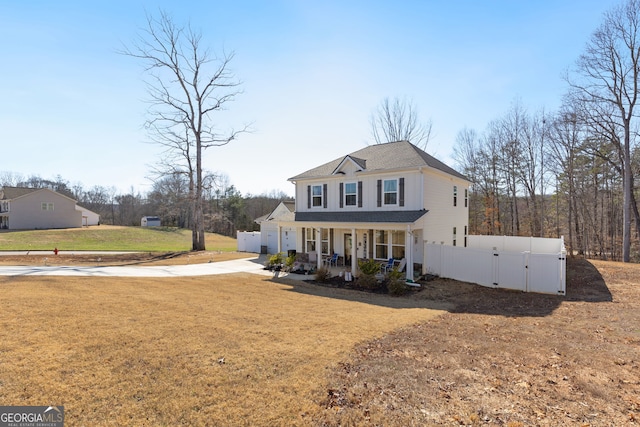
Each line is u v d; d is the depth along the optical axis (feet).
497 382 17.87
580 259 75.46
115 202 284.20
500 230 125.08
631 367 20.06
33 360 18.21
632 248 109.40
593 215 115.75
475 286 50.93
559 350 22.99
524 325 30.07
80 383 16.22
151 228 180.75
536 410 15.08
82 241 130.93
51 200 169.07
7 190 164.96
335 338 24.45
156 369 18.03
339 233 68.54
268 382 17.17
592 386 17.48
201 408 14.67
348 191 65.05
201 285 47.26
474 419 14.29
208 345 21.66
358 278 53.01
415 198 56.95
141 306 31.19
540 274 46.52
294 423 13.85
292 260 65.67
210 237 176.35
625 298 40.93
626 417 14.56
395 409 15.03
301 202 72.84
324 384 17.17
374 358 20.93
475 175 128.77
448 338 25.64
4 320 24.36
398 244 60.03
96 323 24.95
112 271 58.29
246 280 54.54
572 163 101.40
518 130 116.98
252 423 13.76
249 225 203.51
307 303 38.22
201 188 102.94
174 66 96.27
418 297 44.62
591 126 84.48
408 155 61.62
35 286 38.19
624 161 82.58
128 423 13.41
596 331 27.91
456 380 18.04
